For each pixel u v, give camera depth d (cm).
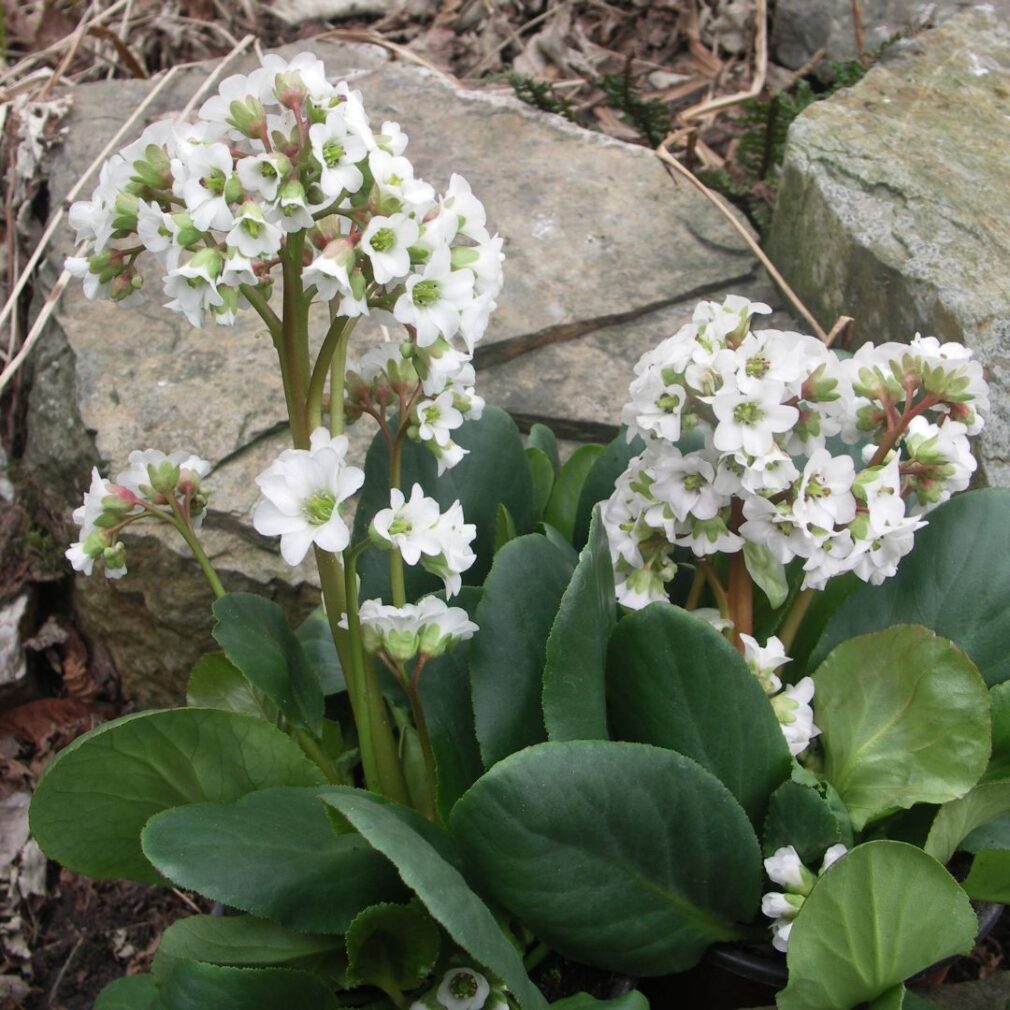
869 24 111
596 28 122
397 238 50
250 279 50
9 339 96
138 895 79
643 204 97
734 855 56
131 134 104
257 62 113
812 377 54
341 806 50
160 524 79
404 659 57
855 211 86
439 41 121
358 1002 60
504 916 58
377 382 58
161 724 56
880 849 51
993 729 60
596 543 56
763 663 59
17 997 75
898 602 62
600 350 87
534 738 59
